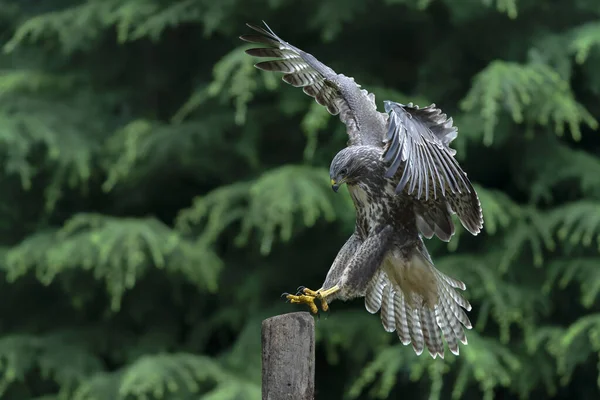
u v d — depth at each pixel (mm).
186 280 15195
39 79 15938
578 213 13852
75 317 16203
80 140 15180
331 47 15562
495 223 14203
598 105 15820
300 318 5750
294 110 14406
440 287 7477
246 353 14492
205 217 15633
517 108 13203
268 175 13805
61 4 17656
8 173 14922
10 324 16219
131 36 15125
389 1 14102
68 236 15250
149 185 15883
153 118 16172
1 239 16203
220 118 15125
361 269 7242
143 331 15984
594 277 13922
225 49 16469
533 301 14547
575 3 14852
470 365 13477
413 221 7336
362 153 7293
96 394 14016
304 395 5707
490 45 15195
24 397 15516
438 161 6219
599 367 13375
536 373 14578
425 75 15258
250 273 15562
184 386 14102
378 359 13523
